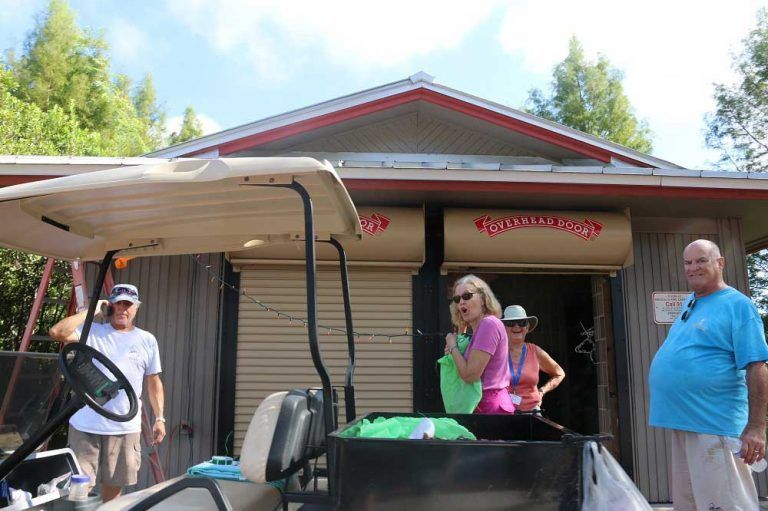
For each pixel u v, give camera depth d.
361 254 5.91
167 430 5.83
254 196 2.61
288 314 6.02
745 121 20.44
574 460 2.03
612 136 27.70
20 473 3.26
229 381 5.88
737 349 3.24
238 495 2.70
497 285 7.63
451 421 2.75
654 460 6.11
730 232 6.59
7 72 16.97
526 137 7.25
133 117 28.02
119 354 4.24
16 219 2.75
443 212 6.10
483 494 2.00
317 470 3.02
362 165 5.43
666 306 6.39
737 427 3.25
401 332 6.07
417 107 7.33
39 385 3.46
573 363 7.37
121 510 2.50
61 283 9.17
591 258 6.07
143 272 6.04
